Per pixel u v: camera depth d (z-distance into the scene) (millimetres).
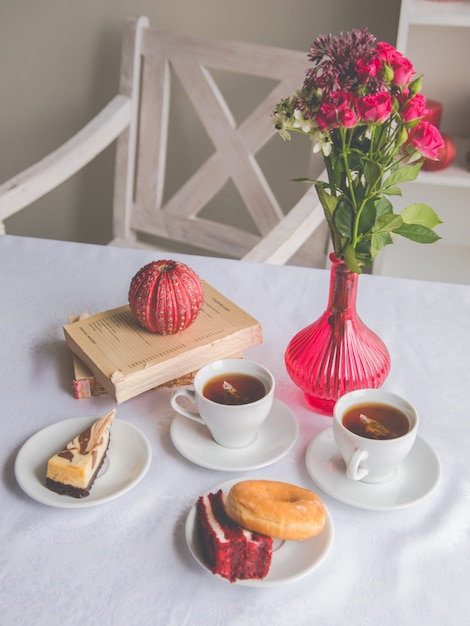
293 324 854
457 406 741
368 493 623
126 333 751
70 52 1747
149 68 1452
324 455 665
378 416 643
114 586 545
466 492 639
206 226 1504
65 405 725
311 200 1170
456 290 931
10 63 1791
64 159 1296
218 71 1650
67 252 985
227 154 1445
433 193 1669
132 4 1656
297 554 562
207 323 769
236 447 670
